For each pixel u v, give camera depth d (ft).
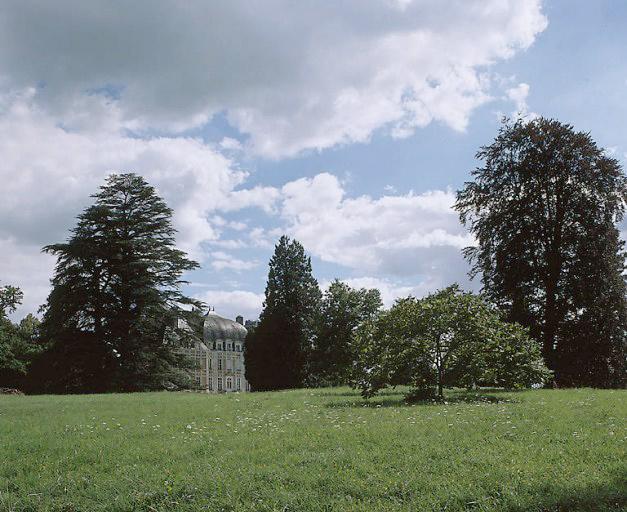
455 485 22.27
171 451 30.14
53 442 33.71
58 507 22.62
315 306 208.95
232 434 35.70
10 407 57.77
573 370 116.78
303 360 204.23
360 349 62.90
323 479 23.70
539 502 20.12
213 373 375.45
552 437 31.01
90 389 147.13
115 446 32.01
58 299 148.15
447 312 60.13
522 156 126.11
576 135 121.80
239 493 22.48
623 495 20.44
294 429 36.58
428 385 60.29
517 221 124.26
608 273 116.47
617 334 116.06
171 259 157.38
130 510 21.89
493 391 68.33
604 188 120.06
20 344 187.62
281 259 213.05
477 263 132.05
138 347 149.07
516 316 120.88
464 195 133.28
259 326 211.00
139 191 159.84
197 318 158.30
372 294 195.83
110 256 153.07
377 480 23.40
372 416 42.96
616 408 42.68
